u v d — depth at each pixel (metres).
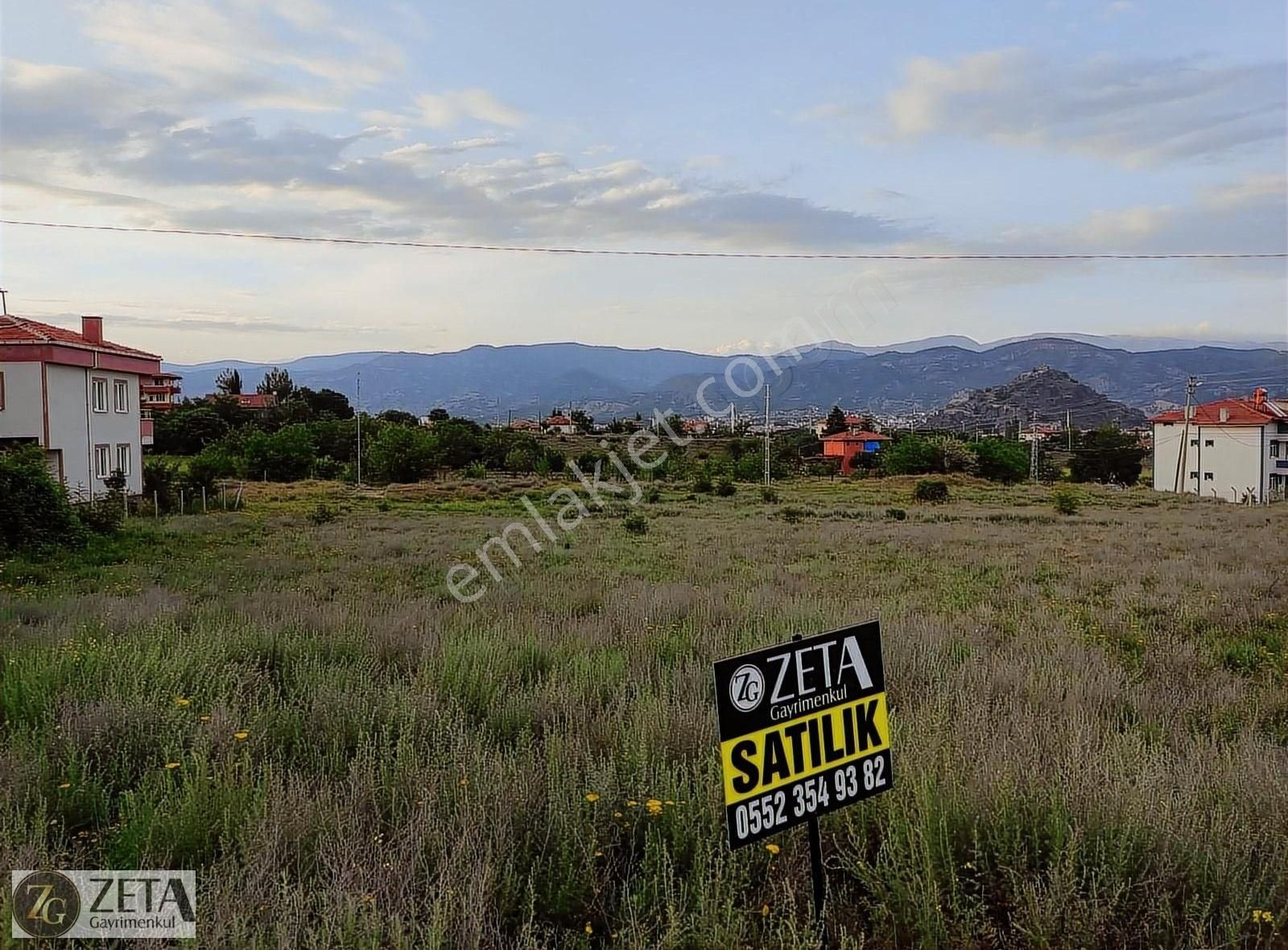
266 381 112.12
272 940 2.88
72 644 7.04
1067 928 3.14
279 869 3.41
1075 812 3.75
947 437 69.25
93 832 3.92
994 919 3.39
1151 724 5.75
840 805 3.28
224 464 53.56
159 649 6.69
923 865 3.42
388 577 15.06
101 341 32.31
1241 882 3.38
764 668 3.09
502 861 3.51
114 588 13.73
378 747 4.79
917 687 6.55
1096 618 10.48
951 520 31.58
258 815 3.70
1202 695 6.77
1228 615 10.62
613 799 4.05
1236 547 19.14
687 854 3.69
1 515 18.86
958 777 4.06
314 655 7.35
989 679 6.69
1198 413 67.50
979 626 9.33
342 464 63.94
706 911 3.17
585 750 4.69
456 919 3.05
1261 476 62.78
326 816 3.73
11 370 26.70
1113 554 18.27
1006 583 14.09
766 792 3.07
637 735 4.75
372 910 2.96
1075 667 7.23
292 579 15.04
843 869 3.70
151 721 5.03
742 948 3.10
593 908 3.36
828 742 3.25
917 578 14.97
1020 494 50.22
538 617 9.73
